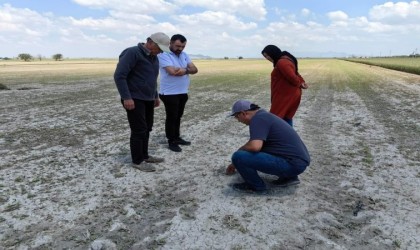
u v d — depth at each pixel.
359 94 17.36
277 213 4.25
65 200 4.57
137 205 4.44
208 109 12.21
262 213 4.25
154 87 5.57
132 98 5.36
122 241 3.65
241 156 4.56
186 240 3.67
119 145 7.20
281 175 4.68
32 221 4.03
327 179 5.40
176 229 3.87
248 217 4.15
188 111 11.73
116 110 11.76
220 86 21.41
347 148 7.19
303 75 34.03
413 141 7.83
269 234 3.80
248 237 3.73
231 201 4.56
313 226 3.99
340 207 4.47
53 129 8.67
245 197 4.68
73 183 5.13
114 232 3.82
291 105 6.09
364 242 3.71
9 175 5.43
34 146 7.07
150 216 4.17
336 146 7.32
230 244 3.60
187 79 6.60
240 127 9.11
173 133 6.75
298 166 4.56
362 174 5.66
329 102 14.32
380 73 38.66
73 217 4.13
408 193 4.95
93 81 24.66
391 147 7.32
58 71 40.00
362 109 12.49
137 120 5.50
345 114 11.40
